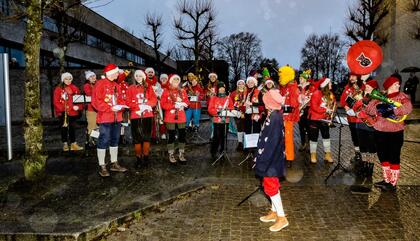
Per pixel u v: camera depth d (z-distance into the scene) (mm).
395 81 5496
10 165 7570
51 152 8664
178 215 4871
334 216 4703
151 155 8633
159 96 9492
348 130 13422
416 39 25500
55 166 7469
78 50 27734
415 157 8227
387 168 5805
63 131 8664
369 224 4430
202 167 7395
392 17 27031
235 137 11469
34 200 5203
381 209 4926
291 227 4391
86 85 9094
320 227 4371
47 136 11898
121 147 8945
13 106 17734
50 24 23625
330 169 7148
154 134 9773
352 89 7301
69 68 17906
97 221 4375
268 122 4285
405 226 4352
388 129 5656
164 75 11547
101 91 6469
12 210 4789
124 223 4586
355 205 5094
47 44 22922
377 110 5707
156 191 5691
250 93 7969
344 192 5676
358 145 7750
